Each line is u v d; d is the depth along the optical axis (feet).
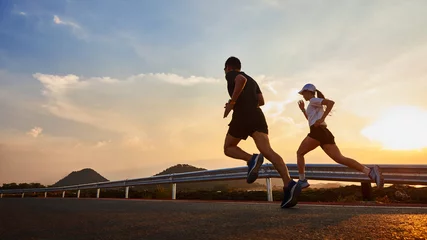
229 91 13.30
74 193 79.00
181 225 8.29
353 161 15.23
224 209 12.95
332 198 24.54
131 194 48.14
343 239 5.83
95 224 9.27
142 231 7.61
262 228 7.20
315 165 24.54
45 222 10.27
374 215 9.09
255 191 29.96
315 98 15.42
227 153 13.21
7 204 22.90
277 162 12.67
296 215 9.49
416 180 19.40
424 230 6.42
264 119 12.92
